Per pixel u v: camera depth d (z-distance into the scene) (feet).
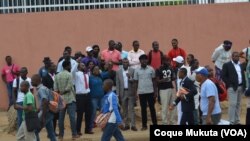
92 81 72.49
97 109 74.69
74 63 71.92
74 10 85.35
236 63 70.59
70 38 85.15
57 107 62.75
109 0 86.17
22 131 59.88
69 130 75.72
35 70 84.94
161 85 73.15
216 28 86.79
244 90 70.79
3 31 84.79
